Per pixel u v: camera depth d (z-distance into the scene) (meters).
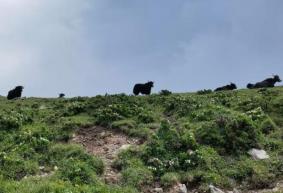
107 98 38.62
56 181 22.61
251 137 30.02
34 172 26.14
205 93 45.34
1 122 32.88
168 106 37.09
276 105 36.44
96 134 31.62
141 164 26.86
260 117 33.50
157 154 27.77
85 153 27.36
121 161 27.19
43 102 45.22
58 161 27.28
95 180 24.16
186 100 37.66
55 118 34.50
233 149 28.94
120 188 23.75
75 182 23.50
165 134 29.55
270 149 29.59
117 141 30.41
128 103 37.69
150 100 39.44
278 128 32.69
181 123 32.66
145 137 30.47
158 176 26.08
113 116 33.91
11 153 28.05
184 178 25.83
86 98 43.09
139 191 24.52
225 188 25.53
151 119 33.91
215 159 27.69
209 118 32.50
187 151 28.03
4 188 21.44
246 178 26.64
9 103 45.53
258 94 40.88
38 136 30.66
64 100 43.28
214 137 29.52
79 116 35.06
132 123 32.84
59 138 30.86
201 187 24.97
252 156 28.59
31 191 21.11
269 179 26.55
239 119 30.84
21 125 32.97
